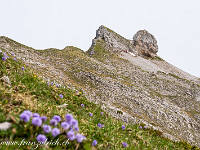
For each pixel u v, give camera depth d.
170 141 10.61
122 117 17.80
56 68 37.88
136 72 56.34
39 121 2.67
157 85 50.34
